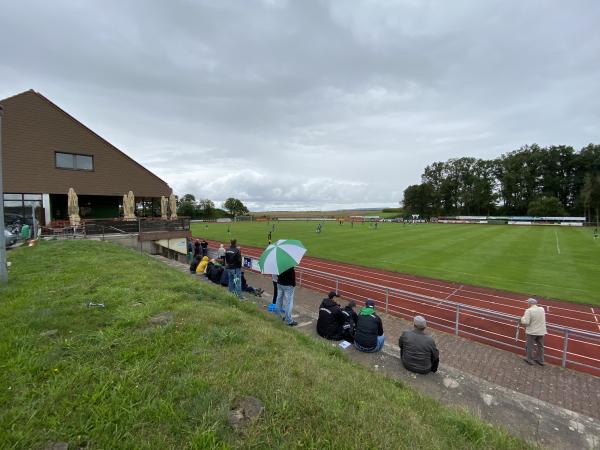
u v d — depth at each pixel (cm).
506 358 763
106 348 348
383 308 1241
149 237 1978
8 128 1909
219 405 262
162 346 362
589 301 1342
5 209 1900
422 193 10594
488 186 9581
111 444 217
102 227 1853
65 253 1072
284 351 400
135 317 440
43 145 2030
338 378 355
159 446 218
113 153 2330
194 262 1406
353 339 695
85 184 2202
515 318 767
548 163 8856
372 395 333
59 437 220
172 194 2453
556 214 7762
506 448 307
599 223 6831
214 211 10300
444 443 276
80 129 2180
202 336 401
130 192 2227
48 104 2055
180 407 259
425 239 3581
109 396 267
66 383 276
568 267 2000
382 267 2041
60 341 358
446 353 787
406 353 558
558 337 995
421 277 1781
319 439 238
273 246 821
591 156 8381
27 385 274
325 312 722
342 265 2120
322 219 10050
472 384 516
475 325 1065
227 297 698
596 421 429
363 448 238
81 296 534
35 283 637
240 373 316
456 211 10538
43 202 2030
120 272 779
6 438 213
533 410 447
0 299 519
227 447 221
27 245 1336
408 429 277
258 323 529
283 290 828
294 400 280
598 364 829
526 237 3828
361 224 6825
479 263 2136
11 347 338
